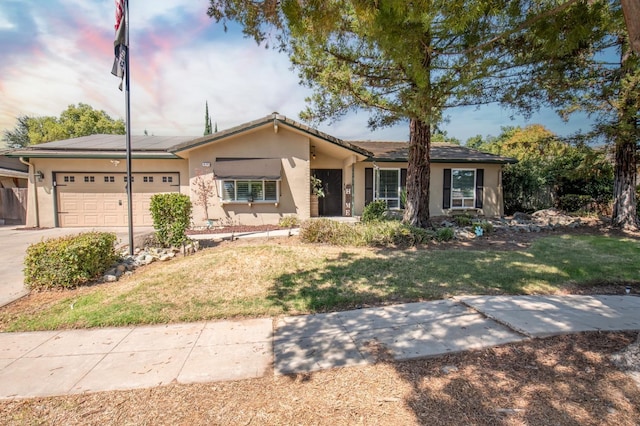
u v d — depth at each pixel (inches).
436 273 237.0
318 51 273.4
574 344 130.4
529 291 203.8
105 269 243.6
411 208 393.1
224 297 192.1
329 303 184.1
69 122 1209.4
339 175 626.8
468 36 242.1
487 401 96.3
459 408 93.5
